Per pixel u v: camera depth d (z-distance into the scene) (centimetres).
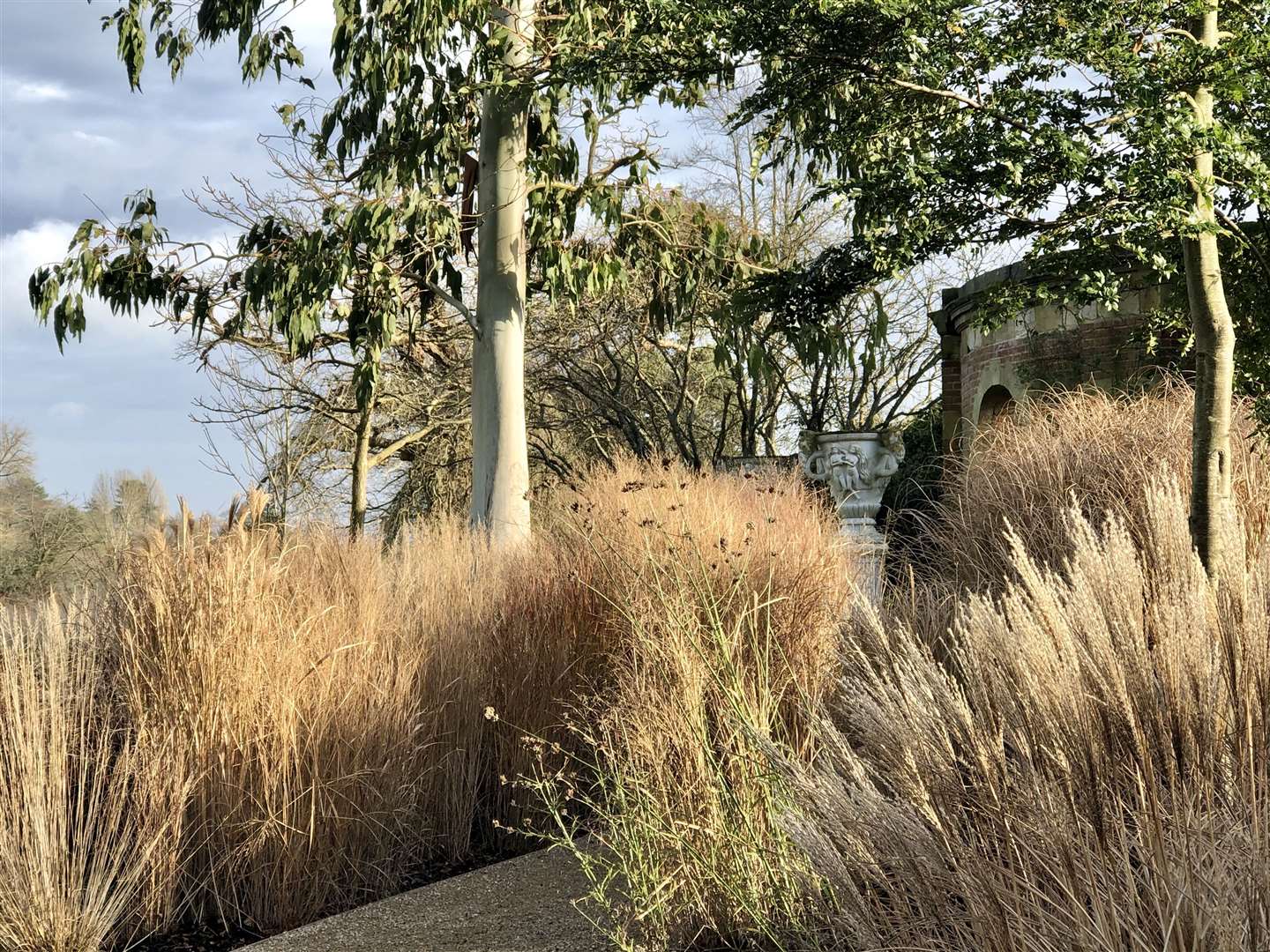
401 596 599
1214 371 465
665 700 379
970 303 1246
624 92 842
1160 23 507
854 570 550
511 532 1146
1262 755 216
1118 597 249
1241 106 520
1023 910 215
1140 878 209
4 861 387
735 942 317
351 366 1448
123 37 1169
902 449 1242
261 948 374
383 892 453
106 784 437
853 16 535
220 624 447
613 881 383
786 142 747
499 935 350
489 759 537
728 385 1762
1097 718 221
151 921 407
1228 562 273
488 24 1182
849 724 336
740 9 579
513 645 545
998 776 225
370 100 1108
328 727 454
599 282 1174
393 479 1820
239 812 428
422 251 1145
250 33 1127
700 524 550
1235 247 555
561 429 1759
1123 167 464
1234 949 189
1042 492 695
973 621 250
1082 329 1089
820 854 257
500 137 1198
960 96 523
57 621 438
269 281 1057
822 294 615
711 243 1273
